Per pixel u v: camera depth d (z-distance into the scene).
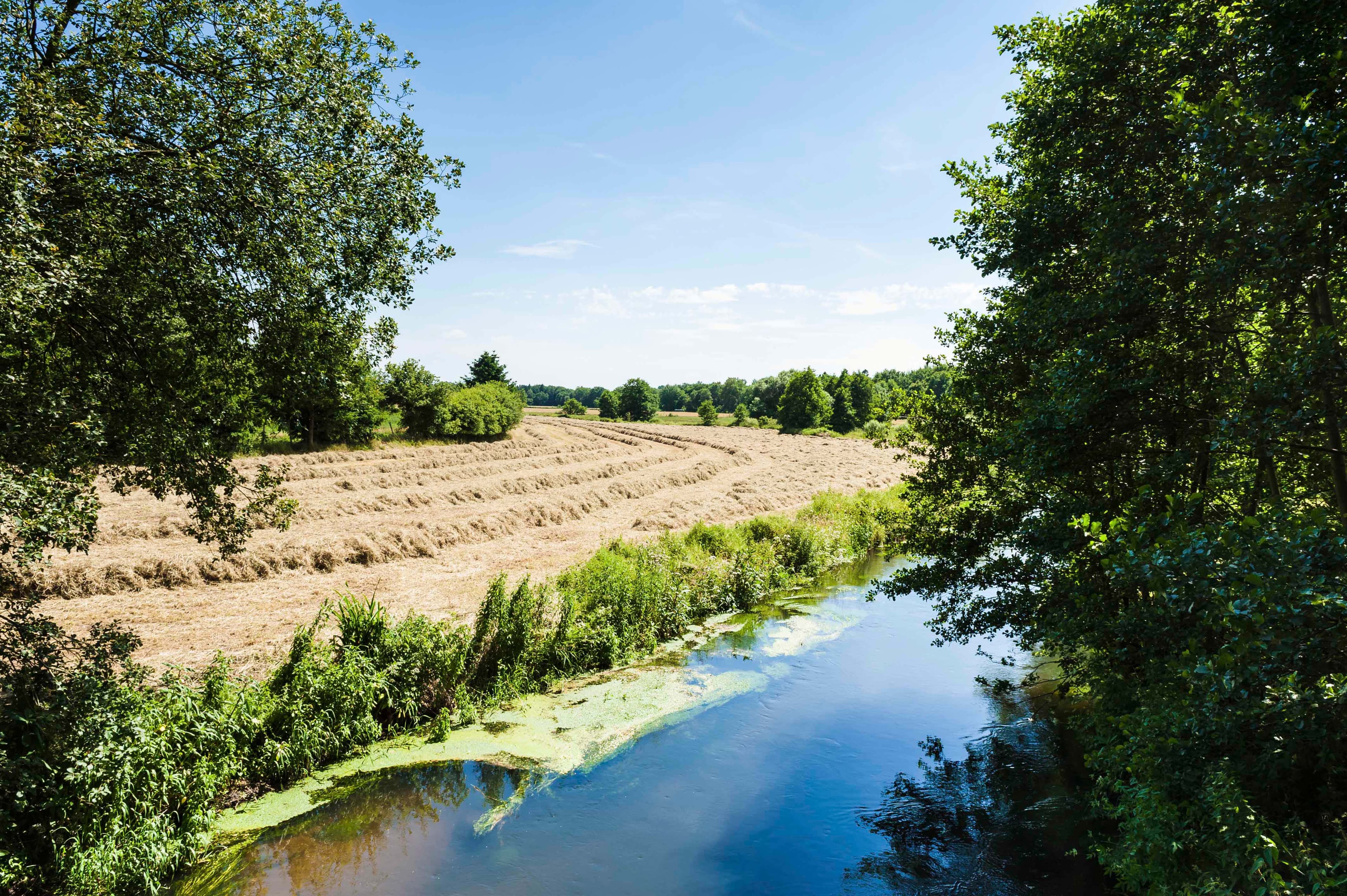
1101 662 8.48
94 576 14.82
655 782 9.88
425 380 48.84
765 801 9.46
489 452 44.47
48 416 6.81
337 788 9.33
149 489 8.77
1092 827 8.33
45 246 6.02
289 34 8.25
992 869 7.81
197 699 8.47
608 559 16.06
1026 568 10.22
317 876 7.74
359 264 9.08
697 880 7.81
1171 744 5.54
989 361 10.35
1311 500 7.74
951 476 11.26
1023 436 8.18
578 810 9.17
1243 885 4.81
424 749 10.38
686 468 42.25
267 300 8.59
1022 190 9.41
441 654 11.35
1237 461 7.68
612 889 7.63
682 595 16.53
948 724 11.75
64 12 7.14
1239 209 5.34
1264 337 6.64
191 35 7.72
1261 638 4.60
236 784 9.00
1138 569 5.45
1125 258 6.92
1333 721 4.51
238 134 7.79
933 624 11.86
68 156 6.65
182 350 8.69
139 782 7.42
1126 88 7.44
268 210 8.03
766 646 15.40
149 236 7.86
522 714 11.67
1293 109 5.29
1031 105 8.73
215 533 9.52
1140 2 6.99
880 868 7.99
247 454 33.19
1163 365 7.41
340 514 23.92
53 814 6.76
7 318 5.81
